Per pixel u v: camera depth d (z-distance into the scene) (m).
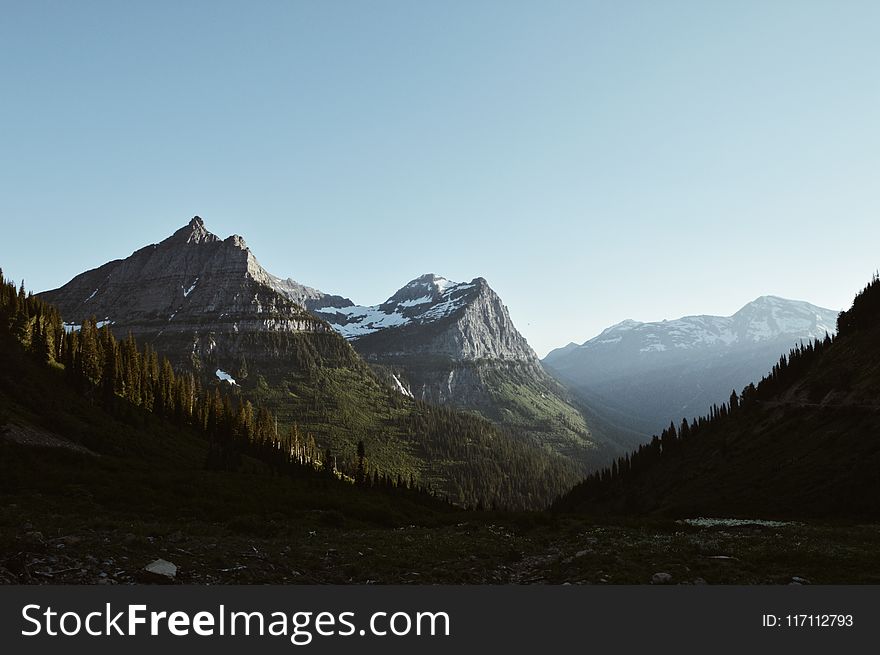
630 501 129.62
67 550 21.62
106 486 47.91
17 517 28.75
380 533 42.47
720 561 26.67
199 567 22.38
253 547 27.95
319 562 26.33
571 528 51.41
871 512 65.19
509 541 39.56
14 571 18.42
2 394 84.81
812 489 80.38
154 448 102.00
